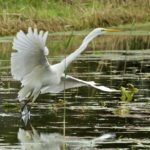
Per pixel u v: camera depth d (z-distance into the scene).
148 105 14.12
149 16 36.19
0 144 10.64
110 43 28.98
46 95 15.62
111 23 34.00
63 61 12.82
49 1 34.34
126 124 12.16
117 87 16.31
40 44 11.96
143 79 18.00
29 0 33.56
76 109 13.71
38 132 11.62
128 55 23.95
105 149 10.19
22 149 10.26
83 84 13.22
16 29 29.30
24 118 12.94
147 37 30.56
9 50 24.98
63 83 13.22
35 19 30.53
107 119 12.62
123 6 36.47
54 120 12.66
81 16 33.19
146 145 10.43
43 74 12.60
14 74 12.32
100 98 15.09
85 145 10.55
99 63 21.59
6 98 14.88
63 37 29.14
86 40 13.03
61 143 10.70
